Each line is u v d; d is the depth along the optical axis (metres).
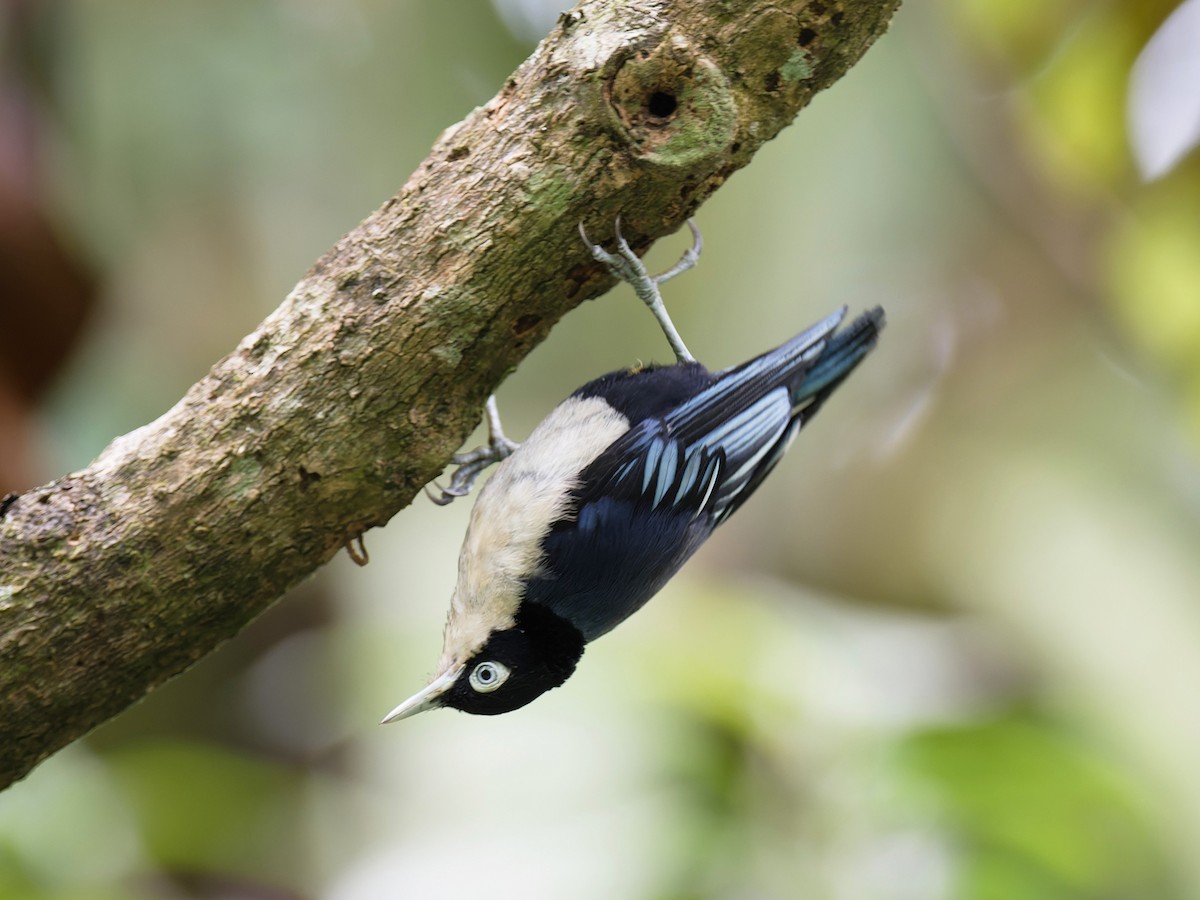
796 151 11.95
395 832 9.19
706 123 6.44
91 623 6.38
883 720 9.59
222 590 6.59
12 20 10.13
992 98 12.73
